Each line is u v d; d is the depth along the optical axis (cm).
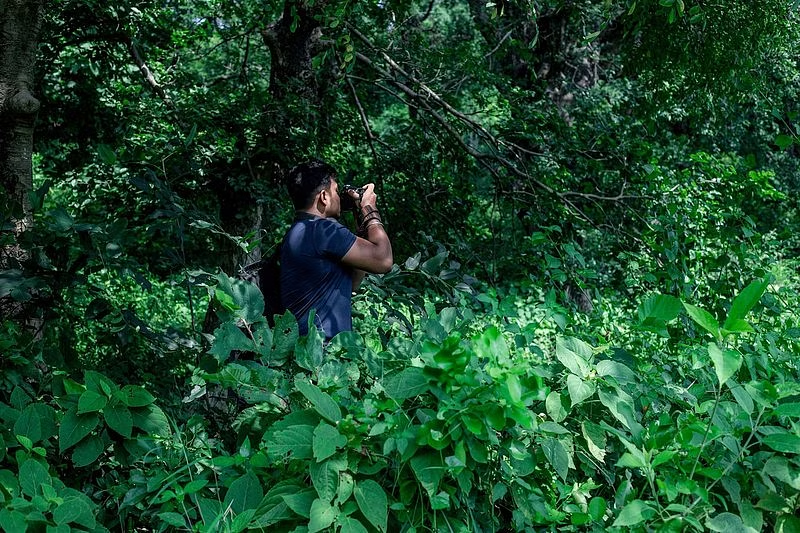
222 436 262
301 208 321
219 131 645
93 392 199
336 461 175
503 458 188
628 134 685
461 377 174
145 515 200
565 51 1057
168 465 207
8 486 186
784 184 1445
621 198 583
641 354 284
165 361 340
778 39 763
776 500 179
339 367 207
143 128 679
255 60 1051
